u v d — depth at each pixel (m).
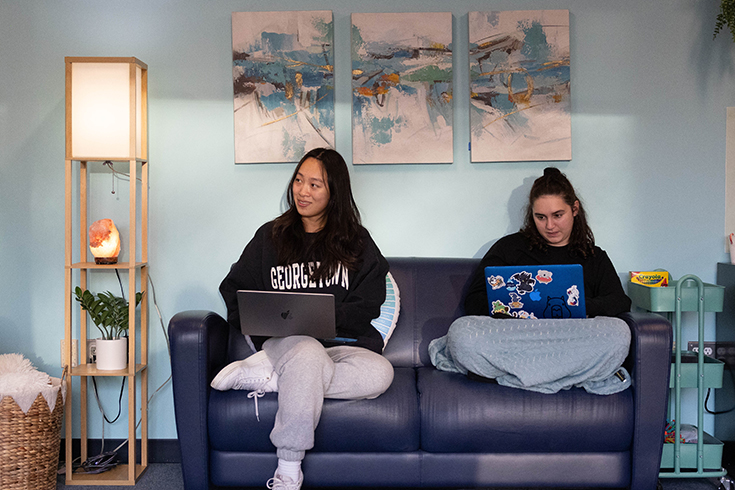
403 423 1.81
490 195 2.50
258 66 2.46
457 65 2.50
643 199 2.49
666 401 1.83
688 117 2.48
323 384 1.78
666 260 2.50
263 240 2.12
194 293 2.50
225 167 2.49
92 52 2.47
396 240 2.51
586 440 1.81
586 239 2.24
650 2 2.47
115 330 2.40
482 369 1.89
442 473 1.85
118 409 2.48
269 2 2.48
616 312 2.04
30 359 2.47
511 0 2.48
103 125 2.20
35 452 1.99
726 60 2.46
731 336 2.32
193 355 1.86
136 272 2.48
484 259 2.29
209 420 1.85
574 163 2.49
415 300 2.32
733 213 2.48
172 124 2.48
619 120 2.48
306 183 2.05
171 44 2.48
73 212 2.47
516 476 1.85
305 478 1.84
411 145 2.47
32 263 2.47
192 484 1.87
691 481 2.18
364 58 2.46
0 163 2.46
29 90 2.46
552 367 1.82
